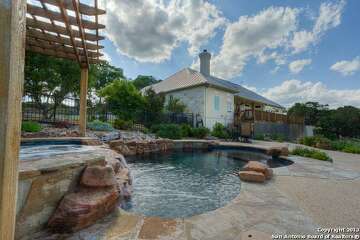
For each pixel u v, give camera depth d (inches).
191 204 131.6
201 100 605.6
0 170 33.9
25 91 306.0
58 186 86.8
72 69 316.2
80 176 98.5
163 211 120.1
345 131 746.8
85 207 80.7
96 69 352.2
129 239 72.1
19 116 37.9
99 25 145.7
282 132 742.5
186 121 584.1
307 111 1039.6
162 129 462.0
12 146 36.0
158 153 348.2
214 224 84.7
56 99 344.5
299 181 156.6
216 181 186.9
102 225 82.2
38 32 163.6
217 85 612.1
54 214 80.0
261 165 175.9
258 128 649.0
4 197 34.7
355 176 178.9
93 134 292.7
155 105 514.0
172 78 795.4
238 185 174.1
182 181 185.5
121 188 124.8
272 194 123.7
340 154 360.5
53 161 95.3
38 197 78.4
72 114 371.6
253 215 93.6
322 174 183.9
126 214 93.7
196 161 289.6
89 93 501.0
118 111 471.5
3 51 33.6
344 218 91.6
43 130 250.4
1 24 33.3
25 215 73.7
